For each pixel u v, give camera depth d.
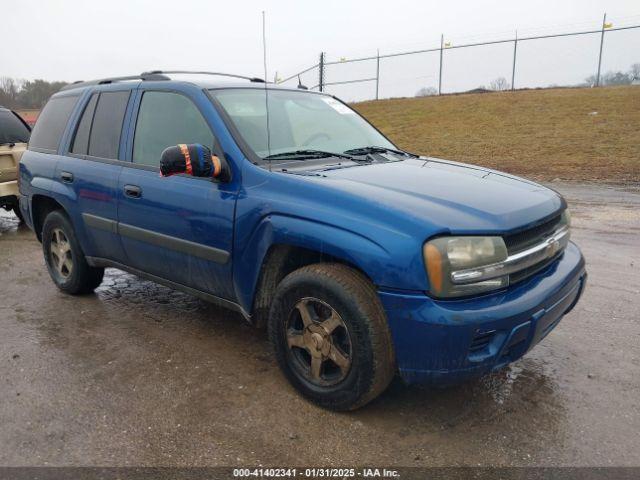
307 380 3.08
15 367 3.52
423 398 3.16
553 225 3.19
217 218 3.32
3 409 3.03
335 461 2.61
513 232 2.75
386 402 3.12
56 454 2.65
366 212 2.73
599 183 11.60
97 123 4.42
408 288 2.59
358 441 2.76
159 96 3.92
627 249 6.34
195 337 3.99
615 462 2.60
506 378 3.40
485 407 3.07
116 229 4.09
